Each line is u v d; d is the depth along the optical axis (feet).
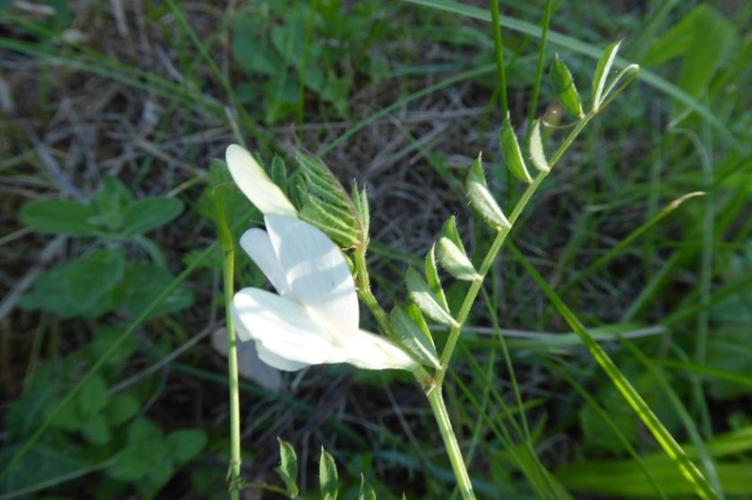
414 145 0.80
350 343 0.35
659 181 0.87
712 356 0.75
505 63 0.88
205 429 0.70
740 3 0.99
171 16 0.88
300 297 0.35
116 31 0.87
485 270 0.38
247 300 0.34
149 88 0.79
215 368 0.73
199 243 0.77
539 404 0.75
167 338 0.73
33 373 0.71
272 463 0.66
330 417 0.70
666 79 0.94
